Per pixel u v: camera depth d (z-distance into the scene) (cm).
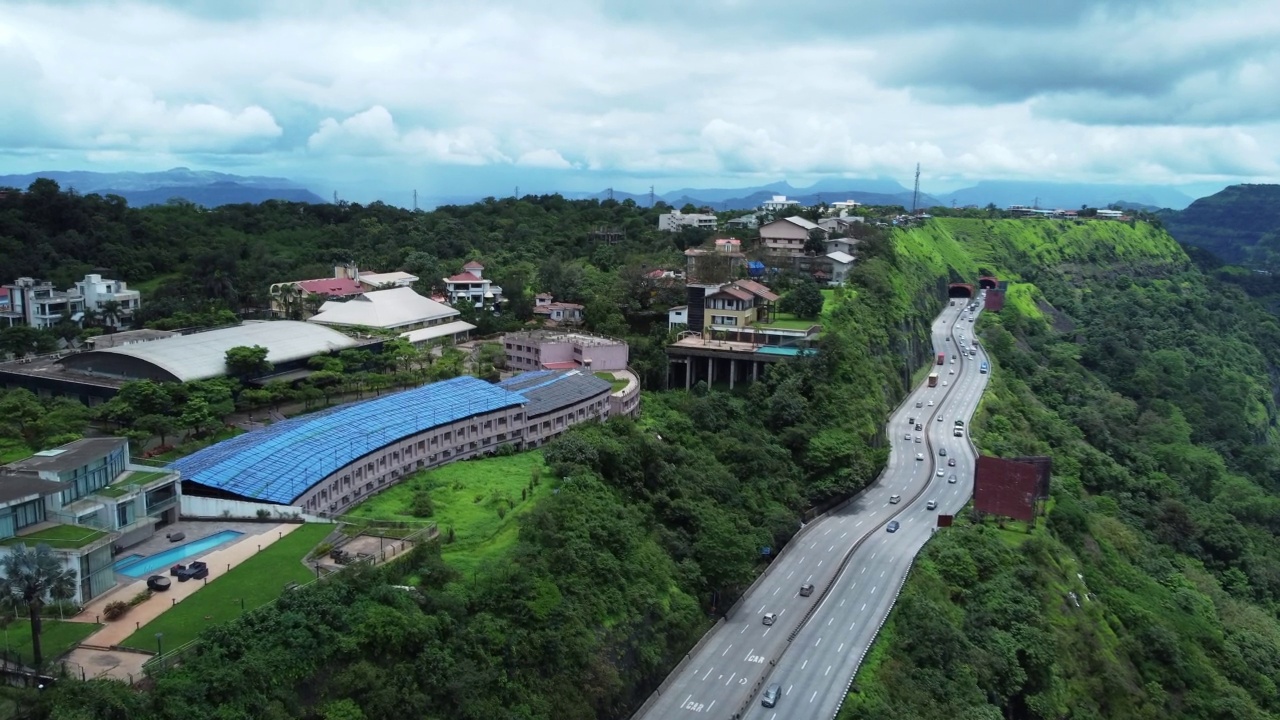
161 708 6644
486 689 8506
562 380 16375
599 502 12094
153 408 14088
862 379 19088
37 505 8762
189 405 13788
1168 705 12875
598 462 13238
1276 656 14625
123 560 9131
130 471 10281
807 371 18325
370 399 14988
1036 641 11950
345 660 7838
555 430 15275
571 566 10456
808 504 15438
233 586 8531
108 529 9131
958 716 10269
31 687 6719
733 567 12225
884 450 17262
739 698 10012
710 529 12669
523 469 13438
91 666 7094
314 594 8088
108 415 13788
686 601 11444
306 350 17875
